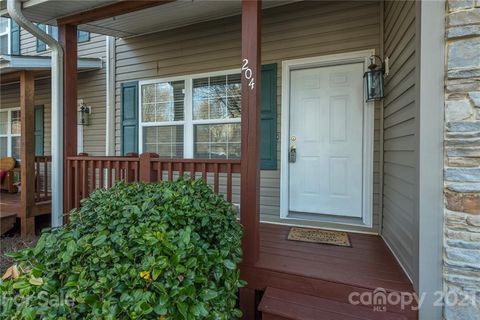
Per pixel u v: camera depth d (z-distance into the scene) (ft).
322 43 11.27
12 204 15.62
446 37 5.75
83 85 17.88
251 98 7.81
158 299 4.26
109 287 4.30
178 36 14.19
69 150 11.36
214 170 8.54
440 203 5.86
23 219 15.06
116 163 10.23
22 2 10.30
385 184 9.97
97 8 10.39
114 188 7.70
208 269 5.27
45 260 4.75
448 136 5.76
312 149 11.78
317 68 11.64
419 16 5.99
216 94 13.46
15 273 4.76
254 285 7.70
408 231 7.01
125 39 15.55
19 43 22.03
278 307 6.66
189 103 14.01
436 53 5.82
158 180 9.23
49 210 16.07
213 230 6.35
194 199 6.68
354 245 9.40
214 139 13.56
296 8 11.65
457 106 5.69
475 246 5.60
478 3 5.56
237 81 13.00
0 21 23.03
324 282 6.95
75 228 5.72
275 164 12.14
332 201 11.51
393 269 7.46
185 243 5.01
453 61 5.70
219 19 13.17
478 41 5.57
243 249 7.82
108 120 16.01
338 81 11.34
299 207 12.02
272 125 12.17
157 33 14.69
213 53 13.42
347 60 10.99
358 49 10.74
